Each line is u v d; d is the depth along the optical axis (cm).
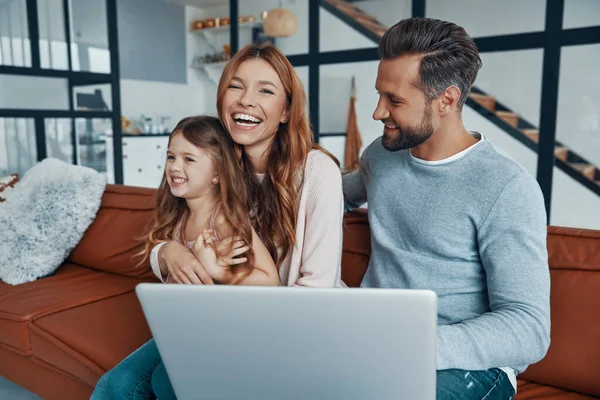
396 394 70
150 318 72
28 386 170
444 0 371
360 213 160
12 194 225
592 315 117
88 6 392
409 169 121
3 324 167
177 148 116
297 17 555
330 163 119
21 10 351
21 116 358
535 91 407
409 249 120
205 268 113
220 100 119
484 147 111
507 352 93
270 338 70
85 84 396
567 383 118
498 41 326
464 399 94
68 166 231
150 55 670
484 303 111
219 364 74
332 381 71
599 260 122
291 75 118
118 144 424
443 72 104
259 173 127
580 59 358
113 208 223
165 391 105
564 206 400
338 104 554
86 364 140
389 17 454
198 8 723
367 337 67
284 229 120
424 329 64
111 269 214
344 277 156
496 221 104
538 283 97
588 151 375
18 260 203
